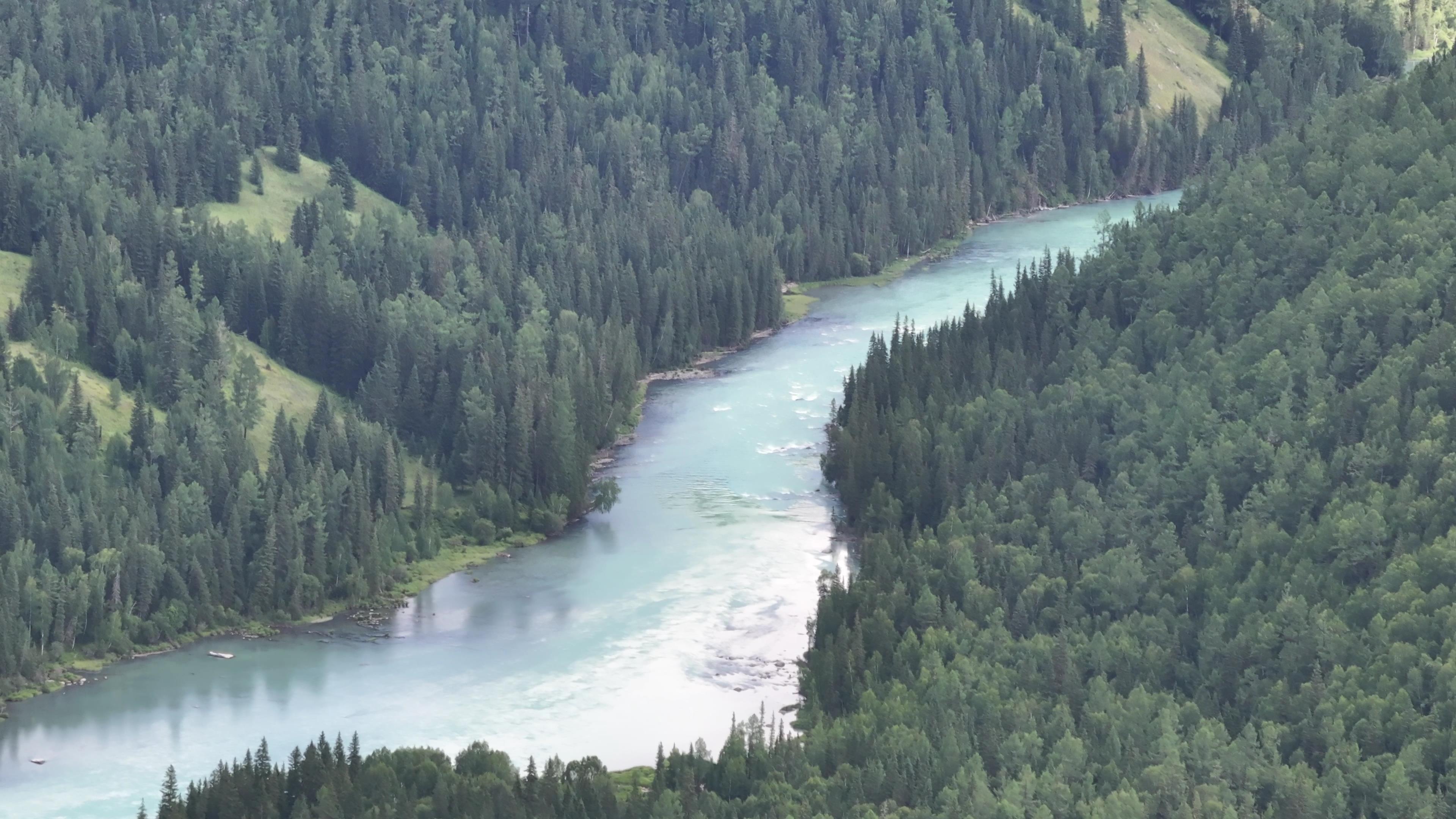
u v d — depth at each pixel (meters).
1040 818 195.25
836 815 198.50
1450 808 196.25
